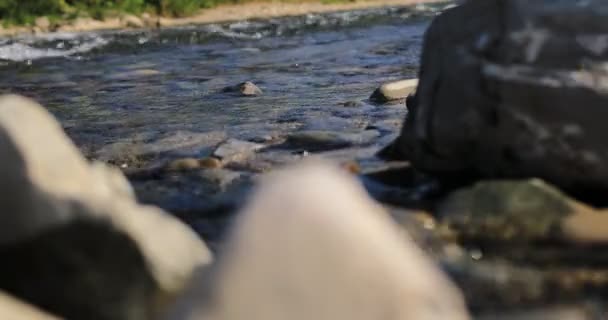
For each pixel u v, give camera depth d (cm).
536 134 494
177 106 1088
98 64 1705
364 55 1645
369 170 615
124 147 806
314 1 3512
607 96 480
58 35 2477
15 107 409
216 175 652
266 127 869
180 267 386
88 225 371
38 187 377
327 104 1025
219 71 1491
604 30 503
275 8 3334
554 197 480
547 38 509
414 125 556
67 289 375
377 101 1014
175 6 3134
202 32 2416
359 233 291
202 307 294
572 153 488
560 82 487
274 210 296
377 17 2755
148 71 1538
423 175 579
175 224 411
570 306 390
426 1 3575
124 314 377
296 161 682
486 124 509
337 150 710
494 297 403
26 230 371
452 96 527
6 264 375
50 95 1277
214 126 905
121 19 2903
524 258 441
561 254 442
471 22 549
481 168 524
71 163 402
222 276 295
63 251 373
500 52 516
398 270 290
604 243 448
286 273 289
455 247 457
